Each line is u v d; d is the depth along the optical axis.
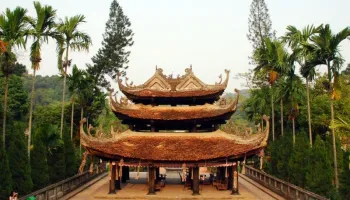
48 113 76.19
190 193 35.91
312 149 33.50
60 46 39.69
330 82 33.50
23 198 26.28
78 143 64.94
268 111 60.88
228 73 40.84
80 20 45.84
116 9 92.19
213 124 39.44
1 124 36.34
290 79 44.22
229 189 38.31
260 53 48.62
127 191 36.88
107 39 90.50
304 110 58.91
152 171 35.22
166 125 39.28
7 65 32.41
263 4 74.25
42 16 36.41
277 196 37.53
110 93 38.28
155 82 41.41
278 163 43.00
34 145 35.00
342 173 30.38
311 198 28.88
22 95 74.31
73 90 57.31
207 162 34.53
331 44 32.84
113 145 35.72
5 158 27.94
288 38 40.22
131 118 38.25
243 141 35.97
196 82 41.28
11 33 32.72
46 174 34.69
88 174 49.38
